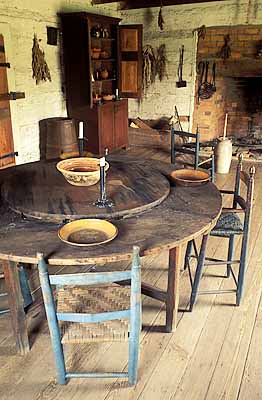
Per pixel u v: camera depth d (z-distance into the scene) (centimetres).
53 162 291
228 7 568
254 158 580
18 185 235
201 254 223
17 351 200
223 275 273
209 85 618
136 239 171
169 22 613
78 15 496
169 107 655
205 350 203
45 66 513
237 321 225
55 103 554
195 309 235
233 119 668
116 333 166
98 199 209
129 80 594
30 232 178
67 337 165
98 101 551
